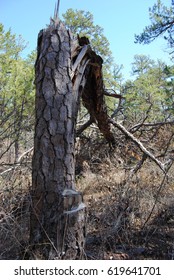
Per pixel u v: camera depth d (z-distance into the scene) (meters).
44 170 2.98
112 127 6.14
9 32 5.09
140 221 4.16
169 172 5.61
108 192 5.08
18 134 4.72
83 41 3.87
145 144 6.27
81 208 2.91
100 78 4.44
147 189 4.89
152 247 3.57
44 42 3.23
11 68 4.64
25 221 3.36
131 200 4.30
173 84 5.85
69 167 3.06
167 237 3.82
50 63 3.14
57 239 2.82
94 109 5.01
